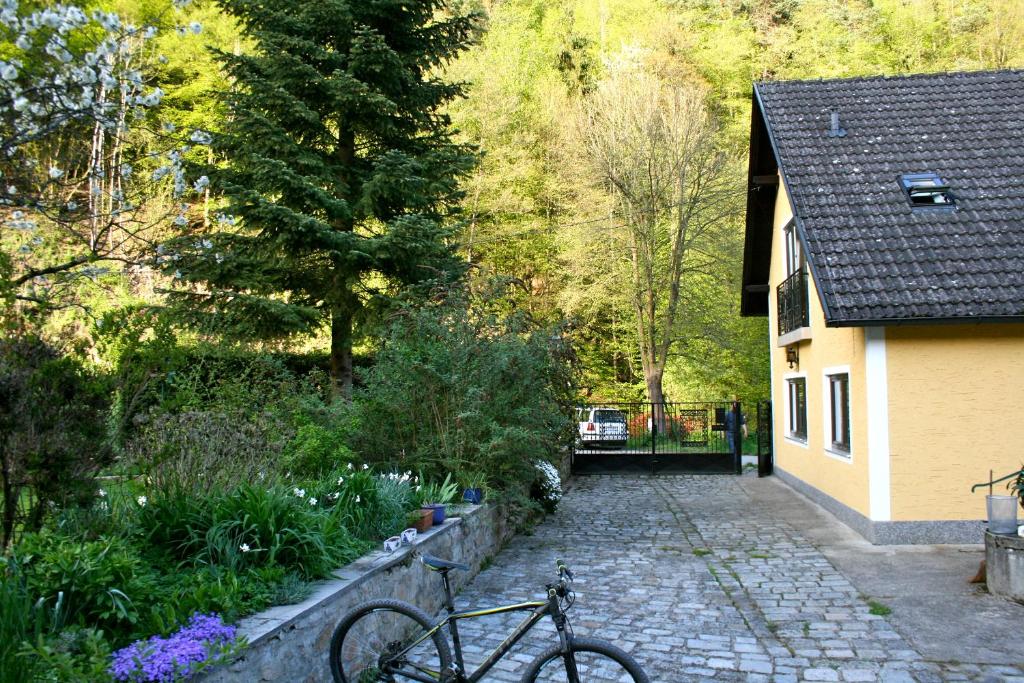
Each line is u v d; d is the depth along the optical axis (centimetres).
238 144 1181
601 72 2812
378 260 1235
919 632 546
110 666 302
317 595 420
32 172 693
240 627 361
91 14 599
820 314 1116
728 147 2642
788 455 1434
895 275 875
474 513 738
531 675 368
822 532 934
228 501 473
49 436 402
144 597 368
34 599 332
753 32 2878
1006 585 620
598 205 2452
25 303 488
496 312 985
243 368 875
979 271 866
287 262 1211
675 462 1700
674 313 2412
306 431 721
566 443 1173
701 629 561
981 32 2652
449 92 1385
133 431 496
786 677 464
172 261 791
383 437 836
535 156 2766
